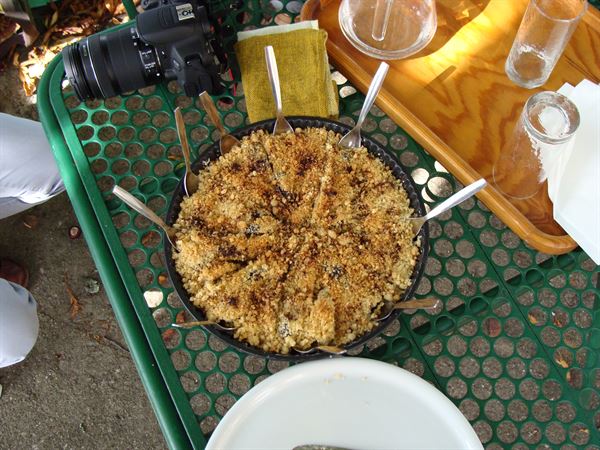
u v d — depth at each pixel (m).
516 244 0.66
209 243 0.55
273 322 0.53
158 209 0.93
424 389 0.52
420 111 0.67
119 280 0.62
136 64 0.61
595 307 0.62
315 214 0.57
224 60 0.66
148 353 0.59
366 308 0.53
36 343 1.15
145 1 0.67
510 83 0.68
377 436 0.52
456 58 0.69
